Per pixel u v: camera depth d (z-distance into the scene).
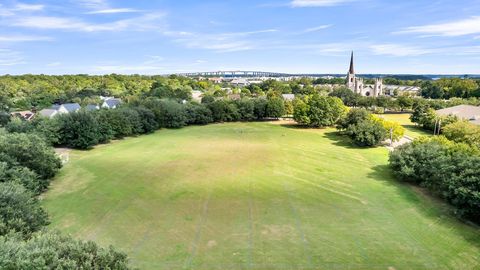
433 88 152.00
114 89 162.25
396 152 38.28
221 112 92.62
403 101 110.69
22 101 113.50
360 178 38.47
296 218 26.95
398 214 27.75
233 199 31.38
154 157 49.09
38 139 36.34
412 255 21.03
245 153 52.12
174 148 56.31
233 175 39.59
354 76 172.62
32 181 29.92
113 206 29.33
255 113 97.12
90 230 24.45
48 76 189.75
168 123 81.44
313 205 29.91
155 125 76.69
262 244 22.44
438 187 31.08
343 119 71.94
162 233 24.05
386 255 21.03
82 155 50.69
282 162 46.28
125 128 66.31
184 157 49.09
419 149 35.88
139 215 27.38
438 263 20.08
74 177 38.25
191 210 28.56
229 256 20.80
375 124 59.38
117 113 66.44
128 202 30.36
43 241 13.34
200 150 54.47
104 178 37.94
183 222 26.03
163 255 20.81
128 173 40.12
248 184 36.09
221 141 63.44
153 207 29.20
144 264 19.70
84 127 55.28
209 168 42.75
